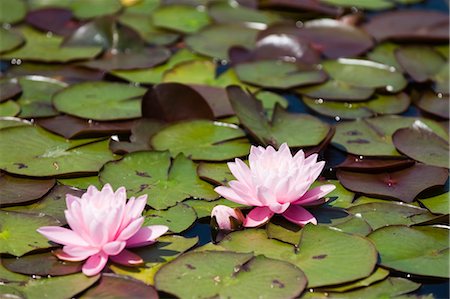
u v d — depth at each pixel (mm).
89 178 3219
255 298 2482
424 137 3461
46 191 3094
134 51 4492
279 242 2791
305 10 5082
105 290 2545
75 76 4191
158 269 2623
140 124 3568
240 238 2818
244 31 4801
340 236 2775
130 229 2639
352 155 3381
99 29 4539
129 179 3158
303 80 4090
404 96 3994
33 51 4484
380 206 3037
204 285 2541
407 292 2570
